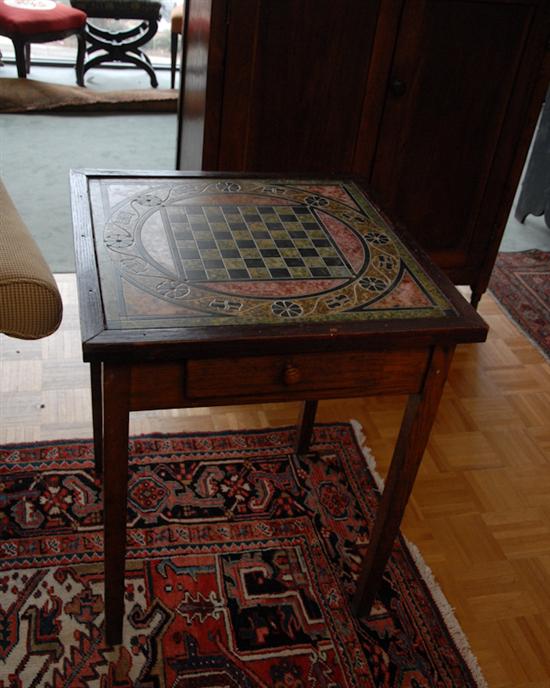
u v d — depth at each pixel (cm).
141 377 131
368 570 170
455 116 245
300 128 235
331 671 166
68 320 267
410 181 256
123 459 138
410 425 152
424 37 228
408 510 210
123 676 160
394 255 161
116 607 159
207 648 168
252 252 156
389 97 235
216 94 221
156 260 148
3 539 186
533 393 263
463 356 277
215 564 187
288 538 196
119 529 146
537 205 364
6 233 165
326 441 229
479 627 181
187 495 204
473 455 232
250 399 140
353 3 217
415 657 171
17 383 236
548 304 312
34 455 210
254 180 186
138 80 501
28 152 387
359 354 140
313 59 223
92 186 172
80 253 146
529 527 209
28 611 170
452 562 197
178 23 458
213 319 133
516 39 234
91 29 465
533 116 248
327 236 165
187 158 268
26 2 447
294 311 138
